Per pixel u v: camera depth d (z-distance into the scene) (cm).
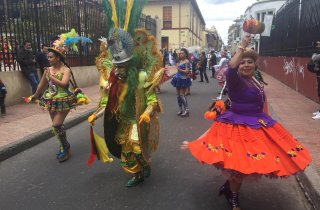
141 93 412
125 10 408
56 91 536
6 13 1016
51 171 509
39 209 390
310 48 1195
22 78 1080
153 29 2908
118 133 438
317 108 963
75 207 393
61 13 1277
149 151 432
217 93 1373
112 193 427
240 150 325
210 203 394
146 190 432
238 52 332
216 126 350
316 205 378
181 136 695
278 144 330
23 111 932
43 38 1163
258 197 410
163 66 419
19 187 453
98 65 450
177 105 1085
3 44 1001
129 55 402
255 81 359
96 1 1578
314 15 1155
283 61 1722
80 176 486
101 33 1652
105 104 441
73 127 791
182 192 425
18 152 602
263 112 359
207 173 487
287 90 1408
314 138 625
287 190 431
